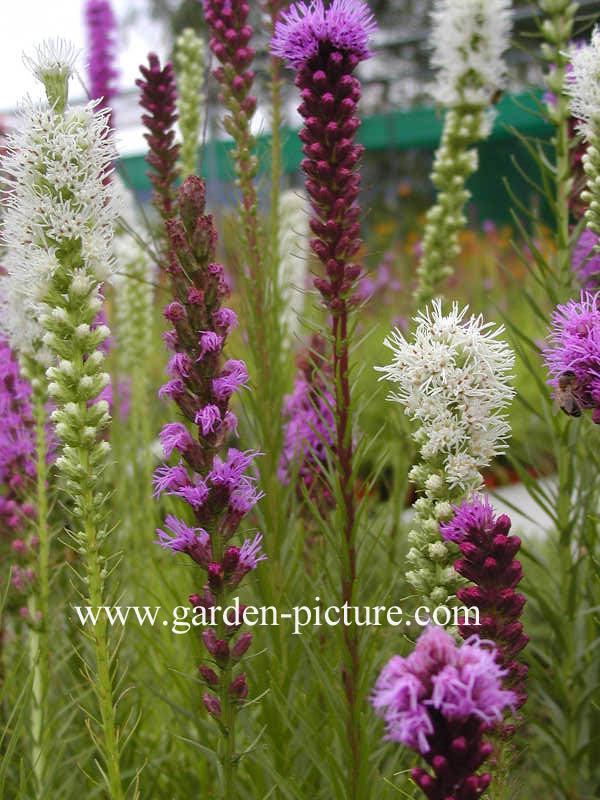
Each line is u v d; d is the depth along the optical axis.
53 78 0.24
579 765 0.33
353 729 0.25
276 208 0.42
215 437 0.23
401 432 0.40
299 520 0.33
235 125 0.36
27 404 0.32
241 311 0.35
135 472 0.51
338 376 0.26
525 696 0.21
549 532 0.34
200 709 0.31
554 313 0.31
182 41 0.47
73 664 0.33
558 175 0.36
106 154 0.24
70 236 0.23
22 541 0.32
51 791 0.29
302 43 0.27
